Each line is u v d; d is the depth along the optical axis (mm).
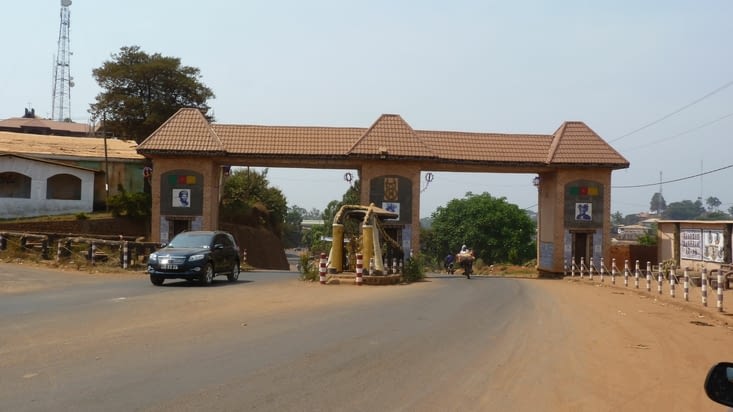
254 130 39562
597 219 40125
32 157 43188
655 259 43312
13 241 29844
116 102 61531
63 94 91375
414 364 9570
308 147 38844
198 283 22969
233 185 56781
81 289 19859
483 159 39188
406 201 38969
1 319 12875
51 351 9656
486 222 82500
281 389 7828
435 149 39406
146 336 11156
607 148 40250
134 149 51188
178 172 38281
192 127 38969
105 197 46562
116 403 6945
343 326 13094
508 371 9352
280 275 31672
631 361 10523
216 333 11703
